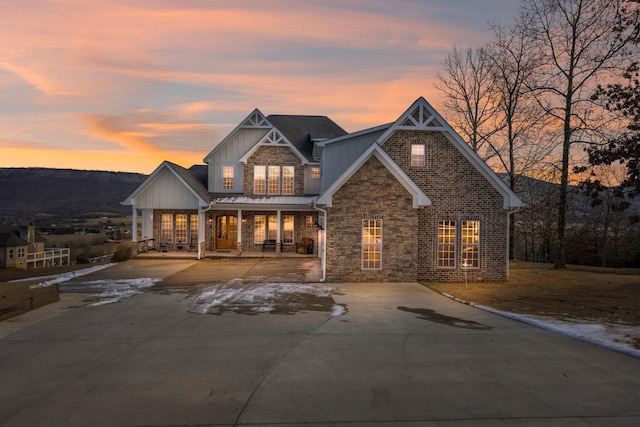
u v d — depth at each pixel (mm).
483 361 8391
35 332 10930
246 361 8422
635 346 9125
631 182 17875
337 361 8398
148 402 6414
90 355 8961
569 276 21391
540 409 6160
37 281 19547
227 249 29188
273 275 20047
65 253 58906
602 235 39969
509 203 19062
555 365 8141
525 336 10281
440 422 5742
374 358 8586
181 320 12094
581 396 6637
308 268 22297
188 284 18109
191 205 25953
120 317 12523
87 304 14445
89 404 6352
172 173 25984
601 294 16047
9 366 8281
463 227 19141
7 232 47594
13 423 5727
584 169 20594
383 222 18188
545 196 31203
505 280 19250
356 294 15789
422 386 7066
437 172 19094
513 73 30453
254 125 29062
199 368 8023
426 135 19172
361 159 17844
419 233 19016
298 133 31344
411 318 12188
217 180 29078
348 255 18203
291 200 27781
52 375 7730
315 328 11062
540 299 15008
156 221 28406
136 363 8375
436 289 16906
